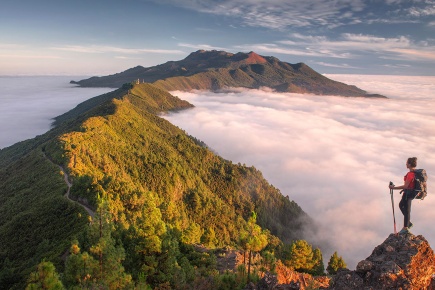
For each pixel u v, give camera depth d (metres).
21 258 55.62
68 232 58.00
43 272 21.58
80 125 158.38
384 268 14.00
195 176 161.38
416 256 14.23
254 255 36.72
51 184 83.25
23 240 60.06
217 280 29.03
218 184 174.00
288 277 31.41
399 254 14.50
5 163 176.12
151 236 32.69
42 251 53.44
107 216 30.11
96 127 154.62
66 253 48.84
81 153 109.94
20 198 82.19
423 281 13.95
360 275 14.66
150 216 34.41
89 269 25.89
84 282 25.25
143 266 32.25
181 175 145.88
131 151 143.25
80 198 72.31
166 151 166.12
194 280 32.41
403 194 14.52
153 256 32.66
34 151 123.38
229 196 168.62
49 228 61.56
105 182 78.94
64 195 76.06
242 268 28.56
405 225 14.82
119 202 70.62
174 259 33.97
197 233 63.06
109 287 25.69
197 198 133.00
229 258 45.62
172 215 79.12
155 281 32.38
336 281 14.84
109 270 26.30
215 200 143.50
